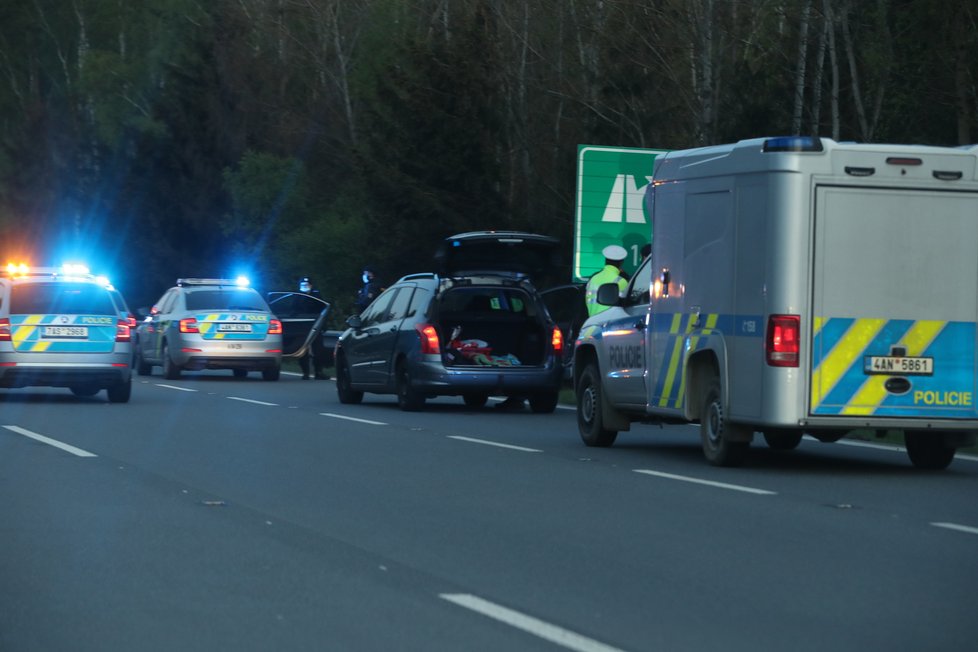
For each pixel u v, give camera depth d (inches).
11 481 1146.0
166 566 794.8
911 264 1198.9
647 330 1366.9
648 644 621.6
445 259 1968.5
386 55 4448.8
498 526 929.5
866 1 3002.0
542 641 627.5
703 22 2979.8
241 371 2920.8
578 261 2212.1
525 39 3538.4
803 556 825.5
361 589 735.1
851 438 1588.3
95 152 5344.5
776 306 1181.1
